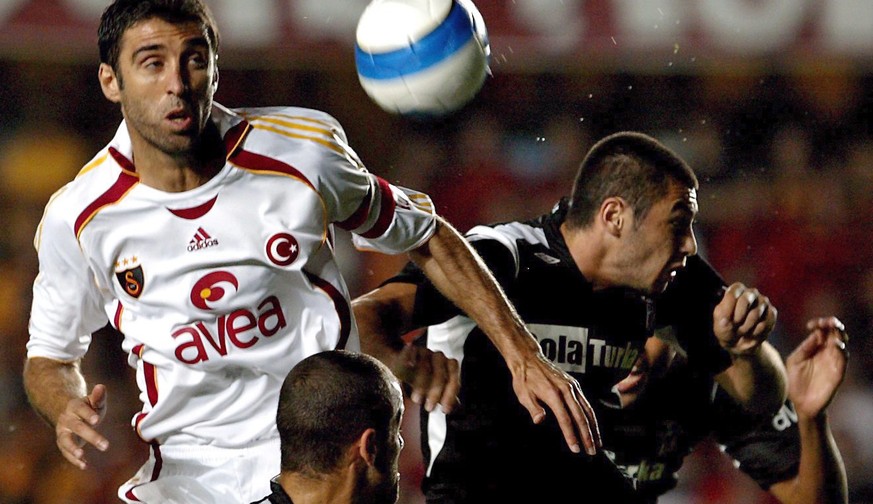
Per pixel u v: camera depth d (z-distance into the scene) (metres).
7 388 31.06
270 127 11.55
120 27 10.76
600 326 14.23
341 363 10.89
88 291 12.09
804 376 15.24
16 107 35.16
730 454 16.25
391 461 10.99
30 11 27.78
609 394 14.48
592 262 14.08
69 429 11.72
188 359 11.76
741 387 15.27
